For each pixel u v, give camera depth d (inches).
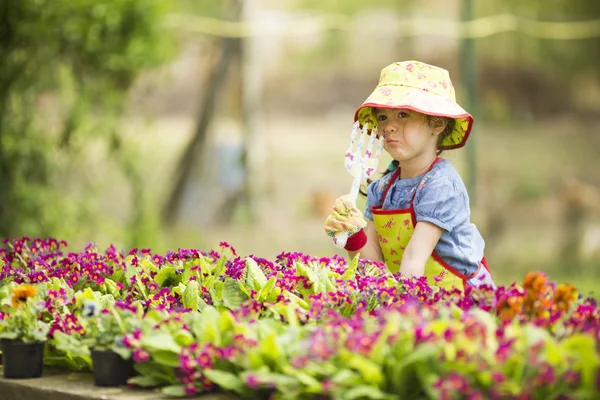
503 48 1189.7
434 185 174.1
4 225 407.8
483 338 112.4
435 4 1226.6
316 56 1264.8
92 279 169.3
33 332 138.7
